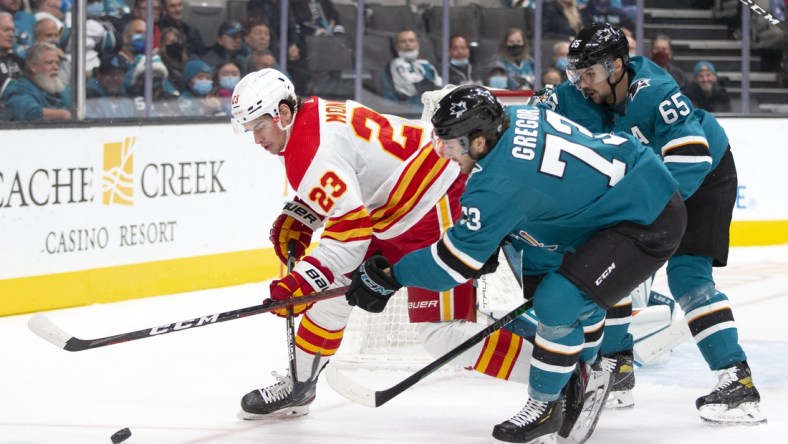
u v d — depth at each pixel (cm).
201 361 955
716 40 1866
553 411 659
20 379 884
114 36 1477
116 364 940
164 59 1537
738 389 736
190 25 1556
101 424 743
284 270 1127
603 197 614
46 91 1383
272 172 1412
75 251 1207
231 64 1600
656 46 1844
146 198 1273
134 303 1243
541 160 602
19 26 1353
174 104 1555
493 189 601
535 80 1794
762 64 1892
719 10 1859
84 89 1300
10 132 1143
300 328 749
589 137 625
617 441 700
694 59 1861
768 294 1300
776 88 1894
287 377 758
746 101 1864
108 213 1236
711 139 761
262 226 1405
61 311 1189
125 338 682
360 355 922
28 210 1163
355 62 1700
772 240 1717
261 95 670
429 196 717
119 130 1240
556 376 647
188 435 714
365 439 706
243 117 672
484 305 863
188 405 801
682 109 720
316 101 697
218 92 1594
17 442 697
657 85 725
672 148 717
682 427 733
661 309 870
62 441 699
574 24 1792
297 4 1645
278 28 1634
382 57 1717
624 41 723
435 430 729
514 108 629
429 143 716
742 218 1705
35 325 686
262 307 680
